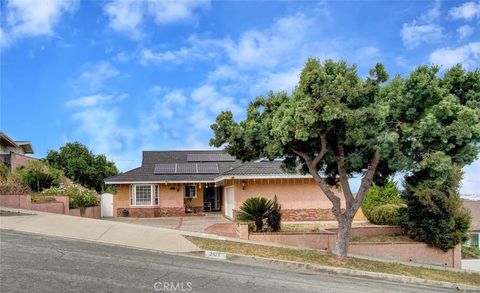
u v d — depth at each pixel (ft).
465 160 41.83
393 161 41.65
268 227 59.41
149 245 43.86
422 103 41.39
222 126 47.85
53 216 57.26
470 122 39.29
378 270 44.34
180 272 33.27
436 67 41.42
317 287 33.53
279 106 45.75
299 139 40.73
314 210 80.79
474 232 86.22
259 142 46.73
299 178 79.46
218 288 29.50
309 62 42.24
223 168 103.65
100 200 93.71
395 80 42.80
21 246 37.68
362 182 46.88
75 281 27.73
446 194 57.26
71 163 135.33
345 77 41.68
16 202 64.08
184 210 95.71
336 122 41.42
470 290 42.42
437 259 56.85
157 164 103.45
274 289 30.94
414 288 39.17
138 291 26.81
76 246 40.19
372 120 40.93
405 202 62.39
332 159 46.83
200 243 46.96
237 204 79.25
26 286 25.79
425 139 40.32
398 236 61.52
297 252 47.62
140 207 94.12
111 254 37.91
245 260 42.98
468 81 42.16
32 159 104.88
